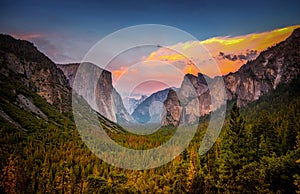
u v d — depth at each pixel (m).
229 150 45.81
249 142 46.50
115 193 66.06
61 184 73.69
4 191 72.12
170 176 61.62
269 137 55.03
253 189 37.09
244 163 43.06
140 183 67.38
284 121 81.69
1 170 78.06
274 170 38.25
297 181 34.53
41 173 82.00
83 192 69.62
